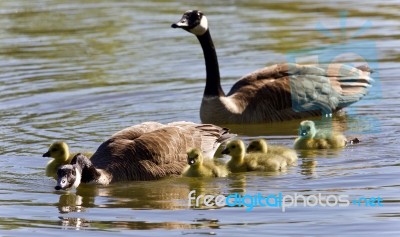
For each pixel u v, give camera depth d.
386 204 13.55
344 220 13.00
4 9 31.62
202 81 22.00
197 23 19.78
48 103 20.39
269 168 15.64
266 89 19.89
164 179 15.51
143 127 16.47
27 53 25.06
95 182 15.07
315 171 15.38
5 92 21.25
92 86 21.69
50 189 15.02
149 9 30.91
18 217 13.49
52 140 17.72
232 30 27.06
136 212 13.66
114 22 28.81
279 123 19.73
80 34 27.23
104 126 18.69
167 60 23.92
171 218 13.30
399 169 15.23
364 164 15.66
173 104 20.44
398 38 25.09
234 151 15.78
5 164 16.34
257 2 31.66
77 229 12.88
